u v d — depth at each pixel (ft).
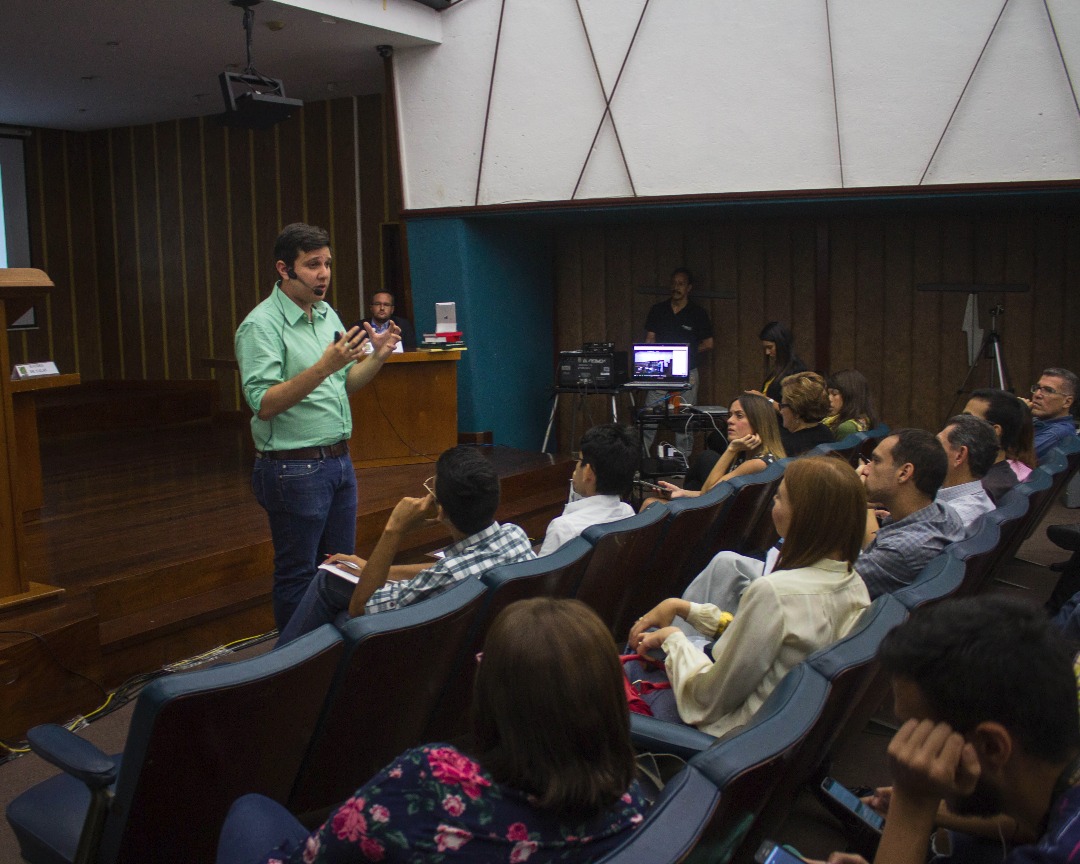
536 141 22.61
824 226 24.34
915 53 19.36
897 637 3.82
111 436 27.76
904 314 24.12
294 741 6.34
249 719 5.77
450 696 7.88
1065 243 22.36
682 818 3.89
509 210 23.03
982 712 3.55
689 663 7.50
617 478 10.72
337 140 28.48
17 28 20.40
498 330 25.34
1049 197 19.74
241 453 24.27
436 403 22.53
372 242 28.50
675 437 24.95
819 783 7.32
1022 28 18.56
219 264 30.81
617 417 26.13
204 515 16.98
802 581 7.08
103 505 17.99
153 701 5.29
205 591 14.15
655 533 9.82
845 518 7.16
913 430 9.40
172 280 31.65
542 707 3.94
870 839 7.05
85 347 32.58
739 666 7.02
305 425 11.45
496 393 25.45
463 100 23.09
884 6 19.43
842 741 7.38
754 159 20.85
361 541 16.81
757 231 25.25
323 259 11.37
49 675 10.83
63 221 31.99
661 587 11.07
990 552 8.65
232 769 5.98
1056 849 3.50
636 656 8.45
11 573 11.38
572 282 27.37
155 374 32.37
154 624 12.68
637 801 4.25
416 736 7.73
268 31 21.13
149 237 31.81
